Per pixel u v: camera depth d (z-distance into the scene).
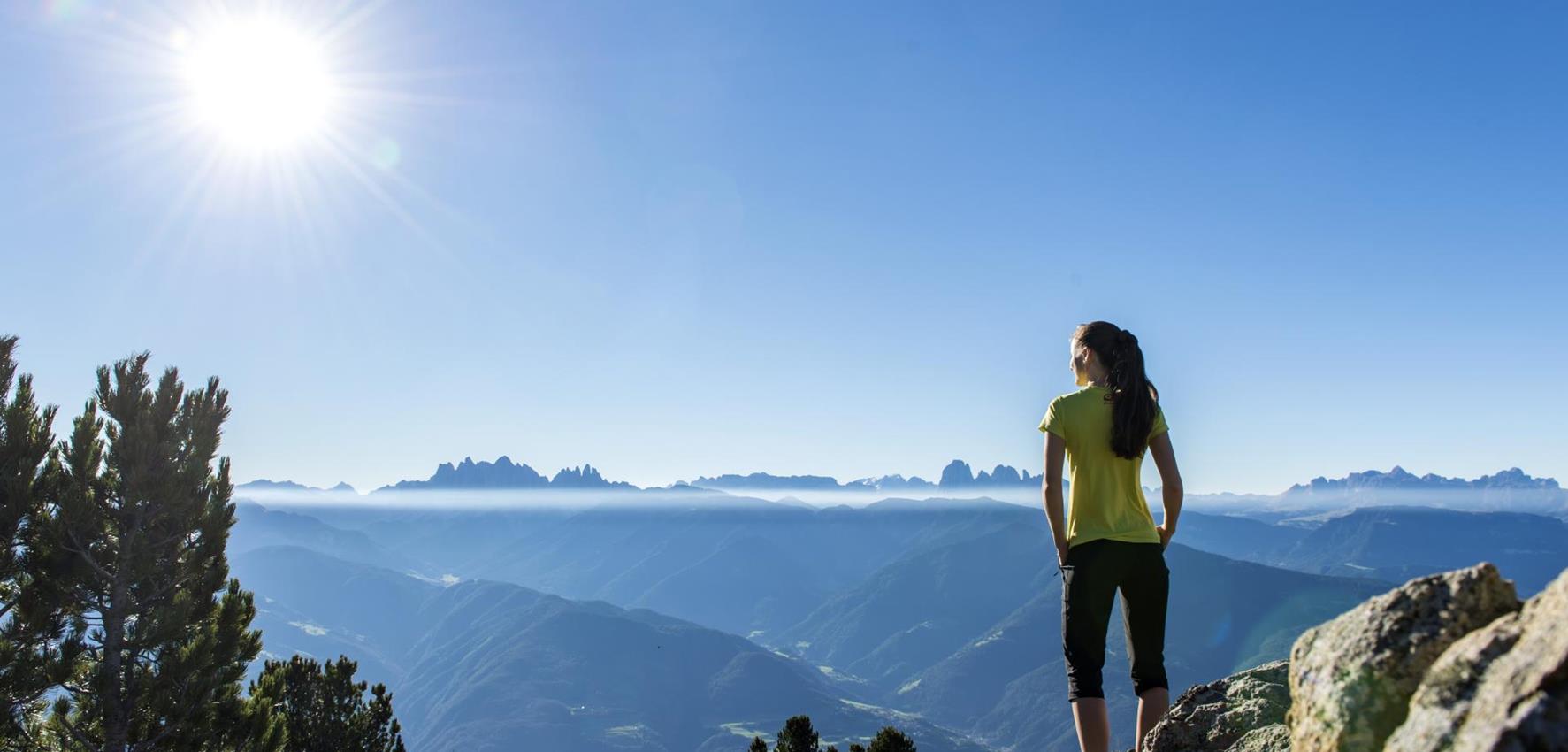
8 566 21.03
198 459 23.77
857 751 16.45
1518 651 2.87
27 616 20.95
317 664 29.17
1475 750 2.66
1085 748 6.17
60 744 21.27
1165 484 6.48
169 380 23.91
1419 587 3.70
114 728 21.64
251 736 23.62
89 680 21.42
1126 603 6.44
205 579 23.58
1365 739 3.45
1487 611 3.42
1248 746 5.49
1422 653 3.44
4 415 21.58
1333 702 3.65
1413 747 2.99
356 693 29.23
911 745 16.33
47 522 21.67
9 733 19.86
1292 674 4.07
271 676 27.08
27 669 20.28
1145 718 6.27
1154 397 6.45
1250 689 6.05
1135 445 6.25
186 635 23.33
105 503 22.48
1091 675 6.29
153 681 22.12
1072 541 6.49
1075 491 6.51
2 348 22.03
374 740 28.86
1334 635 3.90
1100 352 6.65
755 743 17.09
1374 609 3.79
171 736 22.11
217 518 23.83
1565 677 2.59
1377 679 3.52
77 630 22.06
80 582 22.22
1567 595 2.88
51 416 22.64
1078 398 6.51
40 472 22.47
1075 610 6.35
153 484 22.83
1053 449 6.54
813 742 16.80
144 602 22.94
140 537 22.95
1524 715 2.55
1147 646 6.32
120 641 22.39
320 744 27.62
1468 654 3.10
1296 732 3.89
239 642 24.41
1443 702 3.03
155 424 23.33
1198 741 5.88
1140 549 6.31
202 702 22.78
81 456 22.55
